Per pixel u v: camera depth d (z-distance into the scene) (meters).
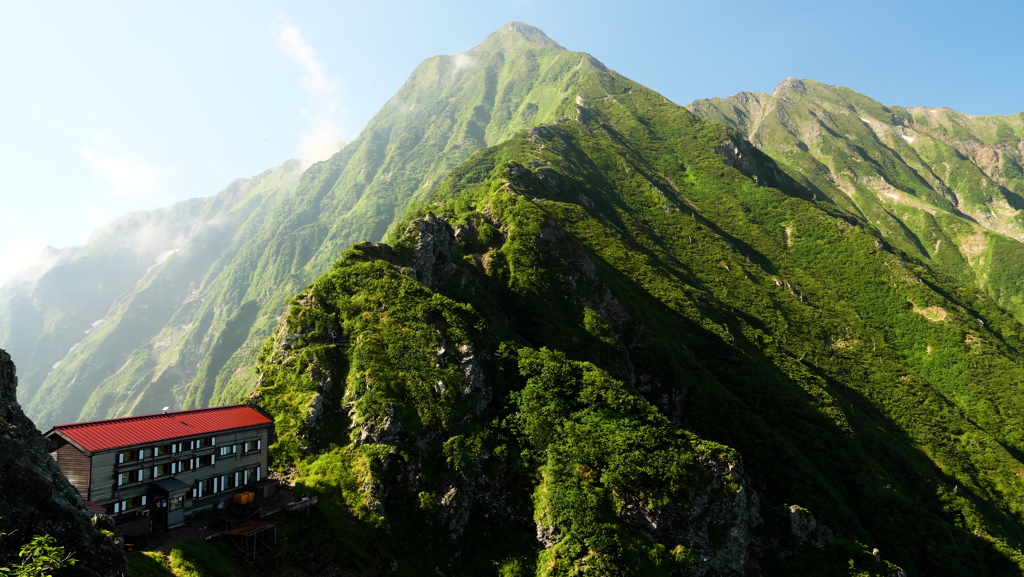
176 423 73.94
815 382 172.12
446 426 96.44
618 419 99.75
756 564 96.62
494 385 106.19
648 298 178.62
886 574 96.00
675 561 86.56
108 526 55.81
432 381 100.19
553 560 83.44
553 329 134.88
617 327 151.12
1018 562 123.31
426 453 93.50
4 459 46.28
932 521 128.38
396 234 159.75
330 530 78.69
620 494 90.19
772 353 180.50
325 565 73.50
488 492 93.06
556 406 101.25
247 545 67.94
